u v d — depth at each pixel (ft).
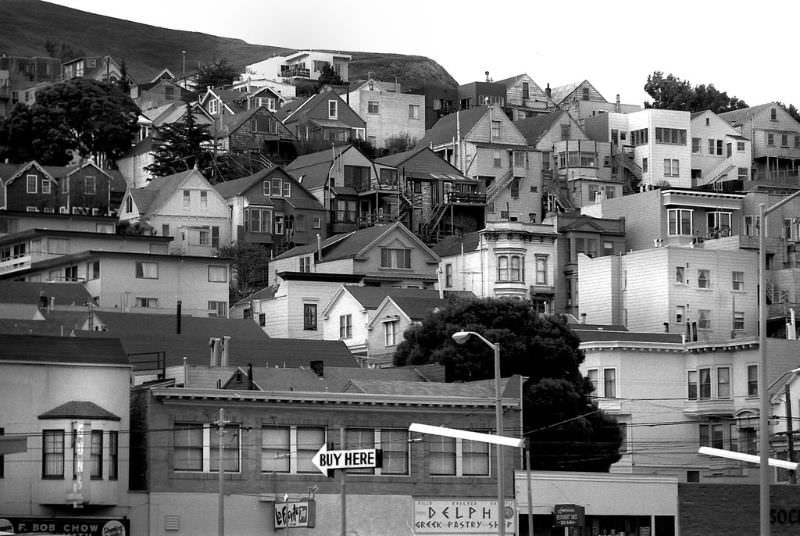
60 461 349.20
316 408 382.01
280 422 377.50
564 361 501.97
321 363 440.04
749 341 576.61
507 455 403.95
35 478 347.15
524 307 506.07
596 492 415.23
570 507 396.78
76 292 624.18
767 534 248.52
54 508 347.77
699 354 590.55
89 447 351.87
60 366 353.51
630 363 584.40
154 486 361.10
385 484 388.16
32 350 351.87
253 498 370.94
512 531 400.67
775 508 431.02
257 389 406.82
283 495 373.61
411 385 411.34
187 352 505.25
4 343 350.23
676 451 582.76
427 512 392.27
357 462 318.65
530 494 367.04
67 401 353.10
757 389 572.92
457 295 646.33
